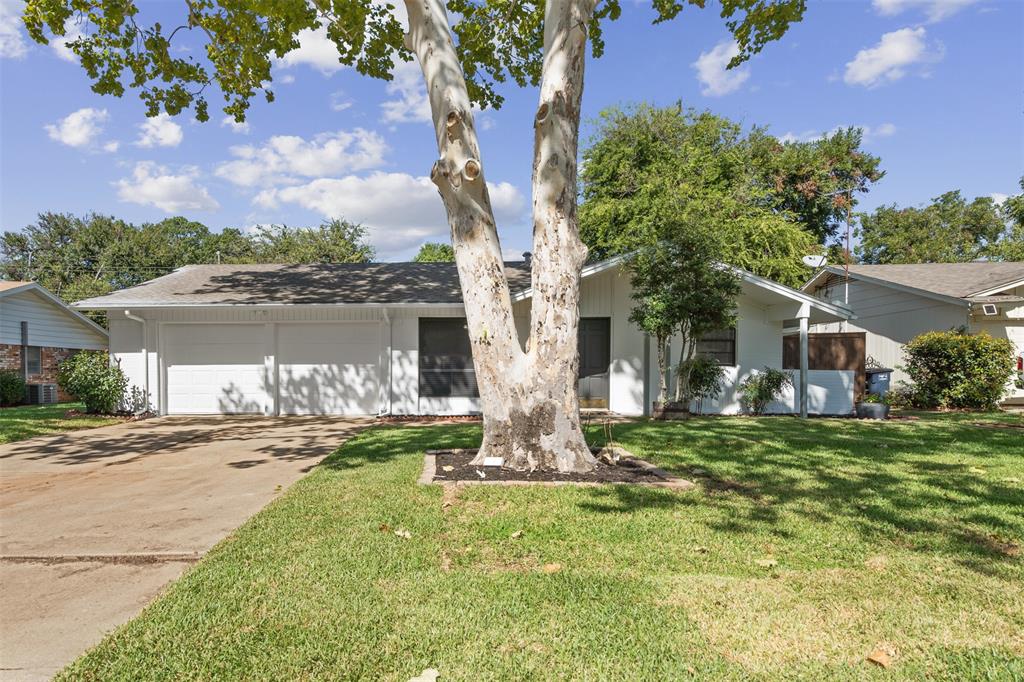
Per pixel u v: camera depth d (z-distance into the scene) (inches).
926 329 623.2
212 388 530.3
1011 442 331.9
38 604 124.0
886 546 155.6
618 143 978.1
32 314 744.3
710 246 430.3
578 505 192.9
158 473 269.3
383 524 173.2
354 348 533.0
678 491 212.4
